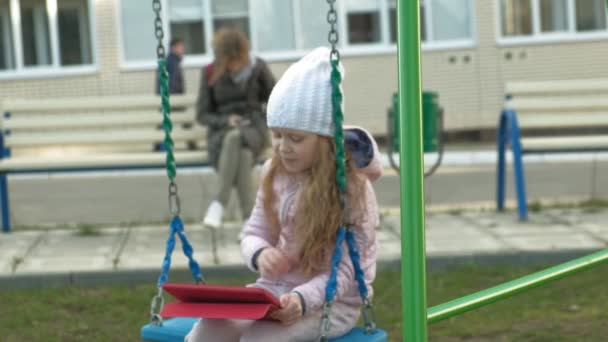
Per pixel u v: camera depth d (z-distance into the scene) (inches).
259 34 965.8
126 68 966.4
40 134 439.2
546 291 323.3
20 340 277.1
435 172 619.2
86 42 976.9
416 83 181.0
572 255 359.3
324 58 181.6
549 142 436.1
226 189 406.0
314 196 176.4
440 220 443.2
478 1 952.3
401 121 182.1
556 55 959.6
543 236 390.6
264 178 185.9
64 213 499.2
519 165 432.1
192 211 494.3
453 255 356.5
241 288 167.0
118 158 425.7
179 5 962.1
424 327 180.2
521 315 294.7
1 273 340.8
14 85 976.3
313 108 177.6
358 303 181.8
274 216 184.5
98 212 499.5
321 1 964.0
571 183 557.9
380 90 967.0
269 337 173.0
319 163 178.7
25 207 520.7
